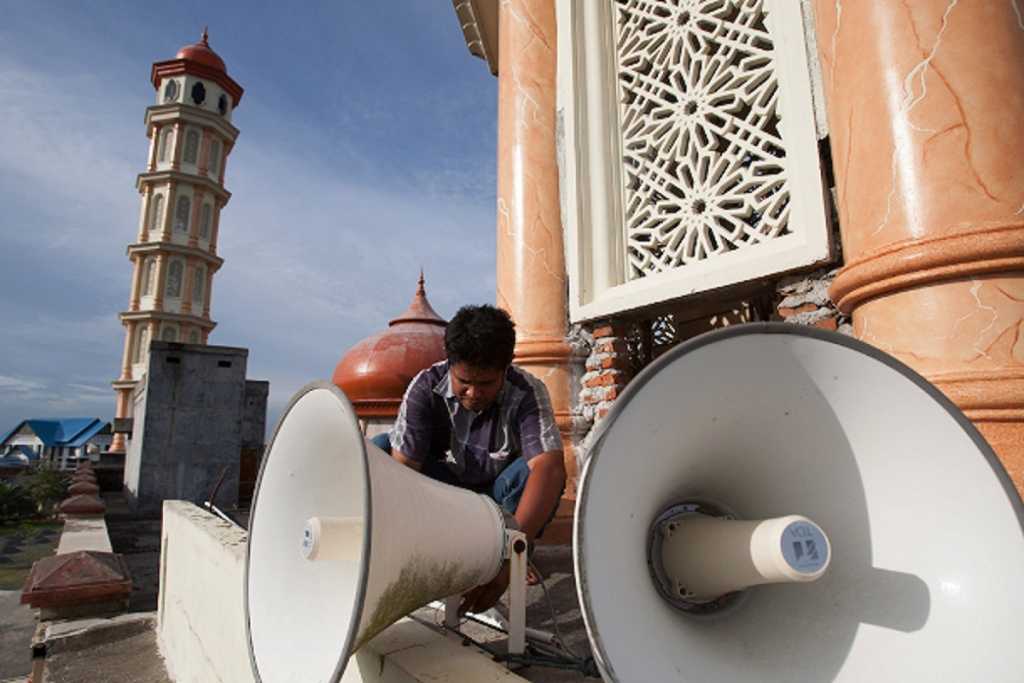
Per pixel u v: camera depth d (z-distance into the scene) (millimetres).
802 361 1268
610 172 4191
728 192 3479
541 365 4176
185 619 3912
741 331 1203
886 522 1231
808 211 2990
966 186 2119
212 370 12555
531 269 4387
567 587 2670
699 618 1339
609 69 4340
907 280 2182
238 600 2684
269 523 1750
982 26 2201
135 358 43188
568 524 3836
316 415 1583
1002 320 2023
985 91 2156
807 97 3080
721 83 3619
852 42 2508
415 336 6301
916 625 1146
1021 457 1922
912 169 2230
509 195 4637
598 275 4109
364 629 1279
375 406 5945
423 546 1392
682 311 4738
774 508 1406
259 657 1530
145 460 11844
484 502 1668
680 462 1303
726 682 1160
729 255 3371
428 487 1537
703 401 1243
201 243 45781
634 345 4191
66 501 10172
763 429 1357
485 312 1967
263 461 1831
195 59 46000
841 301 2516
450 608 1796
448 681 1330
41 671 4633
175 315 43750
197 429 12273
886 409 1237
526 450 2139
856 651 1187
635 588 1148
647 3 4164
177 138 45125
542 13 4805
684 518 1330
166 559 4949
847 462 1289
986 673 1024
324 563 1607
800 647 1254
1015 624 1033
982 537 1114
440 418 2314
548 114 4613
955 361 2070
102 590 5477
